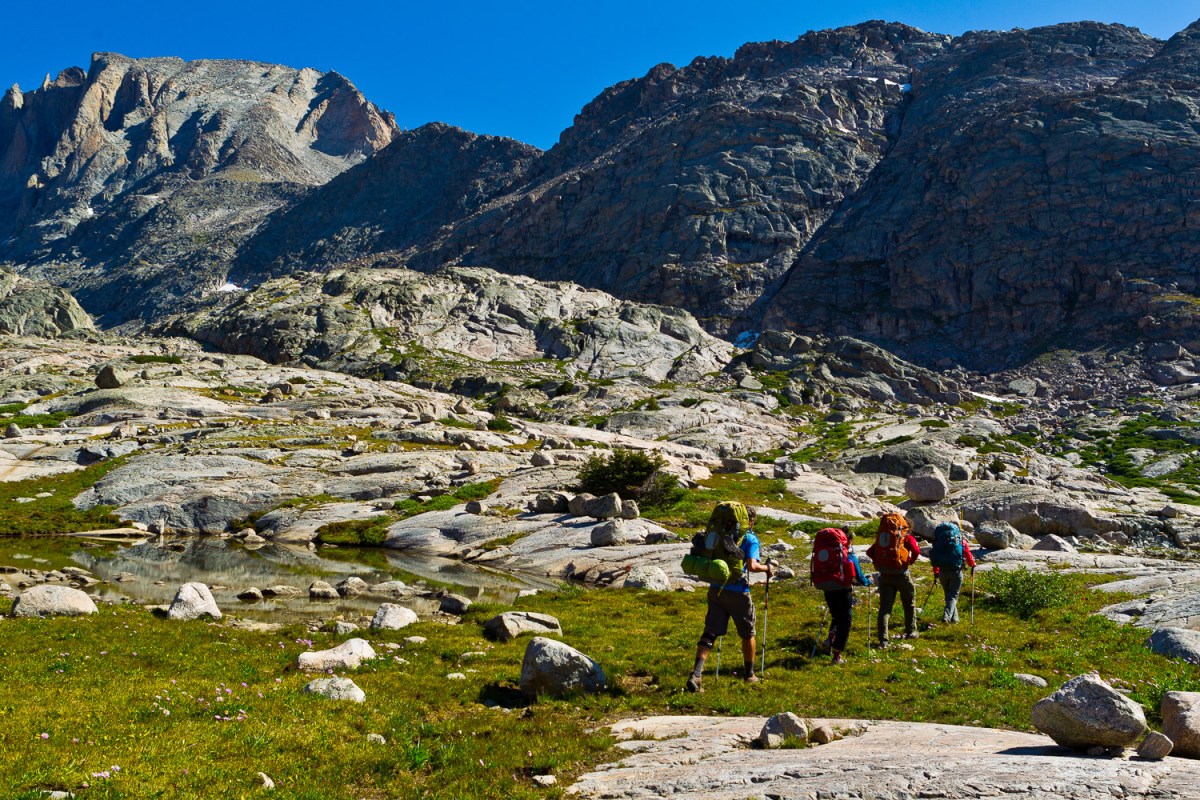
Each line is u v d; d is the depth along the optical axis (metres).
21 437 64.38
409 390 105.88
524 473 55.06
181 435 65.75
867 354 143.75
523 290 183.38
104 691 12.12
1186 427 102.19
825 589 15.80
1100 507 50.78
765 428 101.00
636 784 8.88
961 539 20.02
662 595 25.55
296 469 57.03
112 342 157.62
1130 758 8.13
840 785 7.86
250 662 15.62
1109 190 177.12
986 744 9.12
